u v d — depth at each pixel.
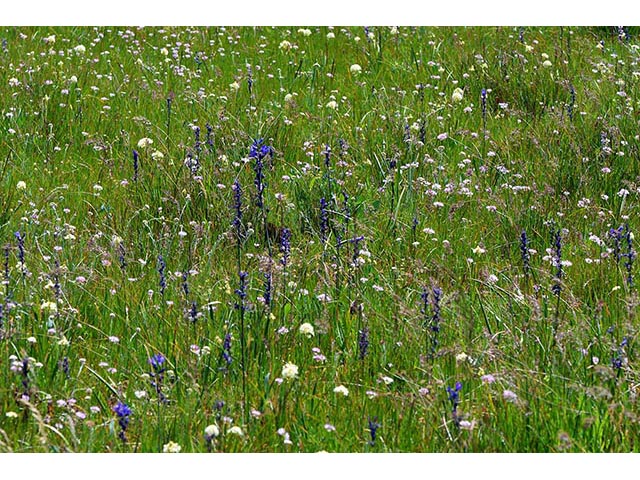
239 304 4.71
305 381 4.49
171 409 4.35
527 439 4.29
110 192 5.61
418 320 4.71
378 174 5.79
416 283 4.97
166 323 4.71
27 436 4.27
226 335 4.48
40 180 5.66
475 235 5.35
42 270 4.93
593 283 5.00
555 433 4.29
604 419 4.34
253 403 4.39
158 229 5.35
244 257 5.15
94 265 5.02
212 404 4.39
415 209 5.47
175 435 4.27
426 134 6.10
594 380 4.45
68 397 4.38
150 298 4.85
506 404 4.34
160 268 4.77
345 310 4.80
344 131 6.16
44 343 4.56
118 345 4.64
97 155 5.94
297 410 4.37
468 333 4.64
